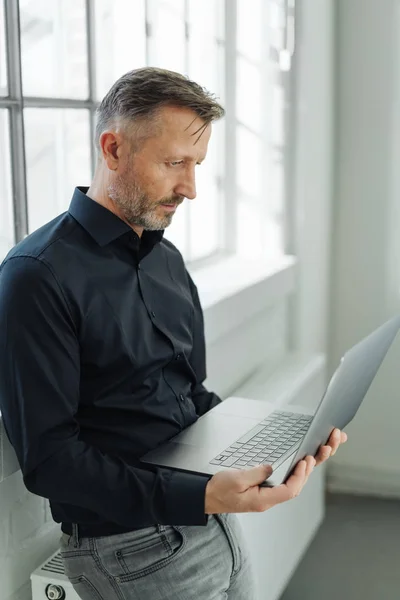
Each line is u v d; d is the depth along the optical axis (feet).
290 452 5.18
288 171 10.98
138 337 5.11
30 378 4.52
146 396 5.18
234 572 5.55
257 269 10.12
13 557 5.53
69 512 4.99
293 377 9.97
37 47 6.71
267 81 10.69
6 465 5.16
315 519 11.06
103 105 4.99
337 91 11.95
